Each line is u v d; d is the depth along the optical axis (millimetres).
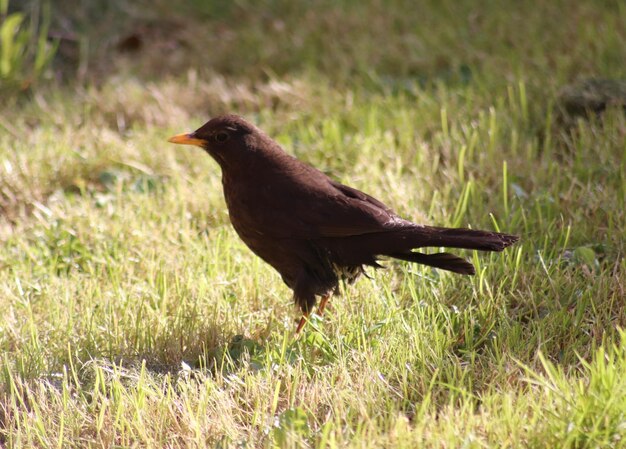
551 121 12633
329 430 7016
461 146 12102
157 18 17047
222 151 9109
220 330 8977
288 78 14672
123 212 11375
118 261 10602
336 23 16156
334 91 14062
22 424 7668
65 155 12727
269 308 9492
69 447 7426
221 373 8094
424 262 8422
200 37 16312
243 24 16750
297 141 13094
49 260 10742
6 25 14812
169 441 7457
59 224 11258
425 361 7992
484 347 8398
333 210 8656
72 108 14133
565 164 11766
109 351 8812
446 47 15109
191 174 12461
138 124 13898
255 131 9117
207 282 9727
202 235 11141
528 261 9562
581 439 6711
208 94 14359
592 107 12492
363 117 13273
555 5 15859
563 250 9633
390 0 16719
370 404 7504
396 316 8812
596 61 13852
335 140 12688
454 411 7258
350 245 8648
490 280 9352
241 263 10102
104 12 17250
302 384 7953
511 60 14266
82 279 10289
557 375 7211
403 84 14336
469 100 13180
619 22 14922
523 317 8953
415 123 12969
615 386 6875
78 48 16328
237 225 9203
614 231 10008
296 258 8859
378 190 11297
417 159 12047
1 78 14828
